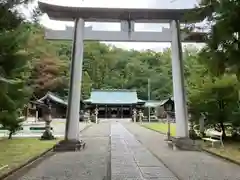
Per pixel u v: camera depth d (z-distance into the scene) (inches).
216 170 238.4
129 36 400.2
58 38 394.3
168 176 215.8
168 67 2096.5
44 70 1413.6
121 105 1715.1
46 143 431.5
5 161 272.4
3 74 221.8
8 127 340.2
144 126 938.1
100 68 2244.1
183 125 386.6
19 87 257.8
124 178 208.1
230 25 186.2
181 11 387.5
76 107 375.6
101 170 235.9
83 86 1891.0
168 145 403.9
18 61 237.5
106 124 1104.2
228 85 433.7
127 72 2242.9
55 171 232.1
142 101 1696.6
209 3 212.4
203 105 469.1
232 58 192.1
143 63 2277.3
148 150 362.0
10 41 223.6
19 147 380.5
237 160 275.7
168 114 482.0
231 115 446.3
